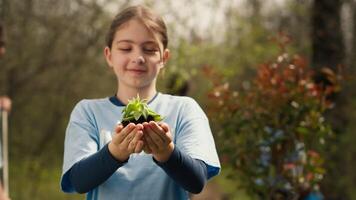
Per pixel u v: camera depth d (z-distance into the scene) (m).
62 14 11.30
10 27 11.16
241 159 5.53
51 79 11.45
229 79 11.23
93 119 2.89
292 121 5.41
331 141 6.51
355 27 10.21
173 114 2.89
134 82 2.86
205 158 2.74
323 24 8.72
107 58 3.01
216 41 11.87
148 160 2.77
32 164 11.62
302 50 10.73
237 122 5.54
